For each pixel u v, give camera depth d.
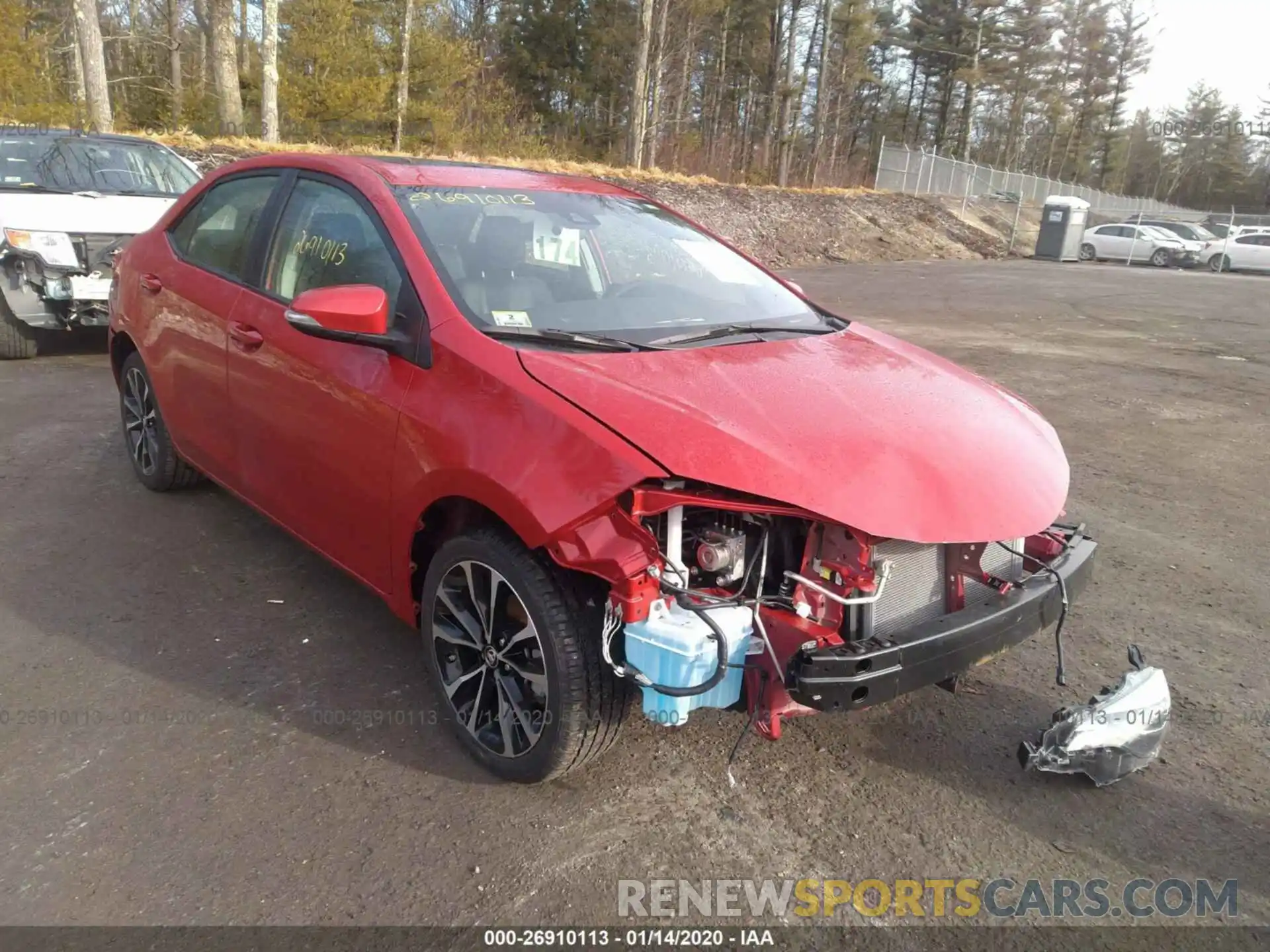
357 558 3.31
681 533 2.52
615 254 3.67
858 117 71.50
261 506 3.92
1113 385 9.21
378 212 3.36
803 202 28.97
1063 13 71.62
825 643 2.43
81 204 7.77
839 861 2.59
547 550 2.52
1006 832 2.73
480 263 3.22
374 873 2.47
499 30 45.28
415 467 2.87
